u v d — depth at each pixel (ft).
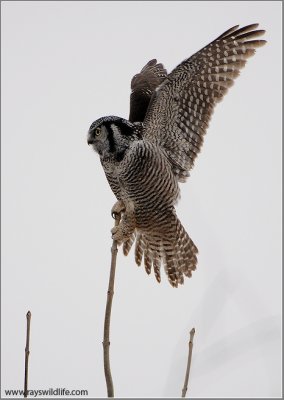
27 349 18.44
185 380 17.35
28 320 18.58
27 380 18.39
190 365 17.48
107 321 21.53
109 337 21.42
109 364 21.07
